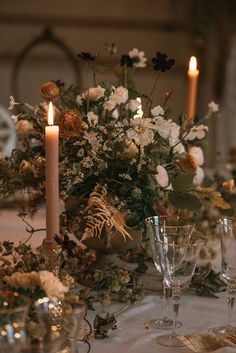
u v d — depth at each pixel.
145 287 1.32
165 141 1.24
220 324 1.17
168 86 4.86
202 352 1.03
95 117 1.23
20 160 1.32
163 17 4.82
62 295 0.94
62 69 4.74
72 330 0.89
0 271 1.06
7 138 3.27
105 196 1.21
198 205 1.22
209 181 1.76
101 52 4.75
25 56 4.68
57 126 1.07
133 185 1.22
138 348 1.05
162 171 1.17
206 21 4.72
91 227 1.16
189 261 1.04
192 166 1.29
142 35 4.82
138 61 1.43
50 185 1.08
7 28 4.64
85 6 4.73
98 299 1.23
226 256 1.09
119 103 1.25
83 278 1.26
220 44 4.73
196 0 4.77
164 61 1.21
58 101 1.35
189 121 1.33
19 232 1.67
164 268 1.06
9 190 1.30
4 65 4.67
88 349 1.04
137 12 4.80
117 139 1.21
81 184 1.25
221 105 4.78
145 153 1.22
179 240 1.04
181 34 4.84
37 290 0.92
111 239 1.29
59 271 1.13
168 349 1.05
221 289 1.35
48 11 4.68
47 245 1.06
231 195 1.70
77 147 1.24
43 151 1.31
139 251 1.36
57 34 4.71
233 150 2.04
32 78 4.71
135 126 1.19
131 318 1.19
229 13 4.68
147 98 1.25
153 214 1.22
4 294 0.96
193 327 1.16
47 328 0.86
